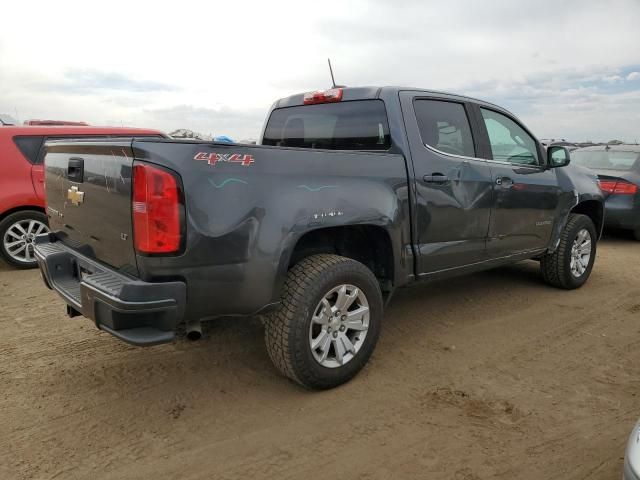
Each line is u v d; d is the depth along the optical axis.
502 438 2.78
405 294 5.38
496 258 4.55
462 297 5.27
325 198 3.10
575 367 3.67
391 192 3.51
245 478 2.46
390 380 3.44
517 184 4.56
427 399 3.19
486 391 3.30
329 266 3.12
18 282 5.79
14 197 6.21
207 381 3.42
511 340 4.16
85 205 3.06
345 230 3.48
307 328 3.05
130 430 2.85
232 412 3.04
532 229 4.85
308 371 3.11
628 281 6.00
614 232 9.37
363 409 3.07
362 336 3.38
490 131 4.50
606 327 4.46
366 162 3.41
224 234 2.70
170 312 2.61
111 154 2.75
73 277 3.35
